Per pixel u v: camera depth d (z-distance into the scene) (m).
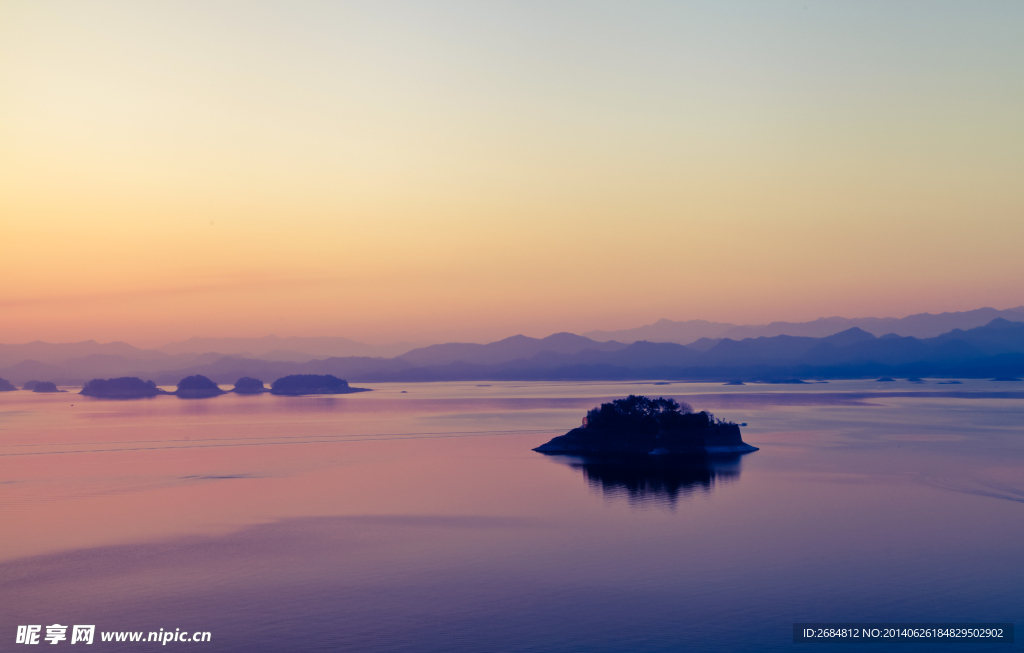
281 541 97.56
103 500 126.75
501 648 64.12
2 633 68.38
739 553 89.62
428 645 65.00
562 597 75.56
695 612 71.31
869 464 159.75
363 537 99.25
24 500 127.25
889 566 84.19
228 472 158.25
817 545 92.81
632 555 89.19
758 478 142.88
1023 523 103.62
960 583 78.50
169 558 90.12
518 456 181.38
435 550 92.38
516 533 100.38
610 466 161.88
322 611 72.56
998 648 63.38
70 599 76.62
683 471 152.88
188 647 65.00
